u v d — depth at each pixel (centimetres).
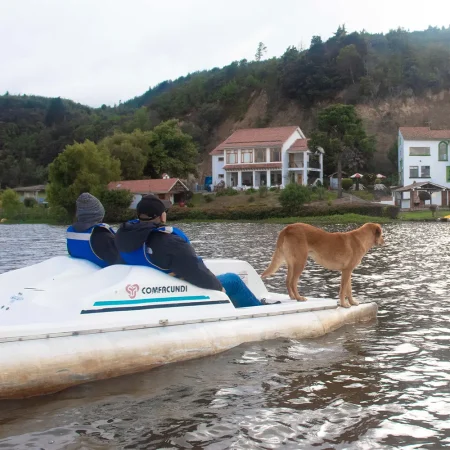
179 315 618
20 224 6241
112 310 580
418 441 429
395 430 447
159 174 8612
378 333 746
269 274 834
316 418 469
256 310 688
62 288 602
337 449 416
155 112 14038
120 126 13238
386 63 12275
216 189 7762
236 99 13425
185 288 633
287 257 809
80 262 661
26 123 18100
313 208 5419
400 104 11512
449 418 471
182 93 14500
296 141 7850
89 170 6612
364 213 5300
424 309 917
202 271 641
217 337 632
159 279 615
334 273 1381
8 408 486
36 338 519
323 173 8356
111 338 558
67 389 526
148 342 577
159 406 491
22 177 13325
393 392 529
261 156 7781
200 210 5825
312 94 12175
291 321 710
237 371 580
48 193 6625
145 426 452
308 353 646
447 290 1121
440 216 5212
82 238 669
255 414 477
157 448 416
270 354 636
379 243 837
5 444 420
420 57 12388
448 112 11312
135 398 508
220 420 464
